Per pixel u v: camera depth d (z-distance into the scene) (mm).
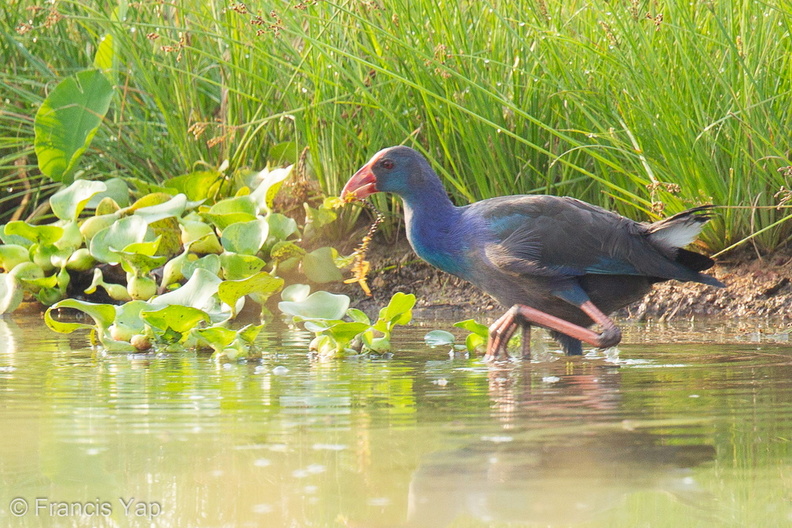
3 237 11836
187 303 8867
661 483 4168
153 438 5027
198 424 5348
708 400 5875
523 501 3971
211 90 13477
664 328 9875
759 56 10438
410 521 3783
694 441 4828
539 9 10664
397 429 5176
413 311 11594
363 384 6688
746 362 7469
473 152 11453
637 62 10469
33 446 4883
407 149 8977
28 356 8188
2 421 5430
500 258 8445
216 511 3918
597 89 10812
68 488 4234
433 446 4805
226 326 10398
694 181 10555
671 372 7059
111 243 10711
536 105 11430
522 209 8602
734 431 5027
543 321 8250
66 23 13875
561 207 8633
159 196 11766
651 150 10664
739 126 10352
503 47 11586
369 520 3787
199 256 11633
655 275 8602
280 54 12219
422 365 7695
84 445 4895
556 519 3789
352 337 8180
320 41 11156
